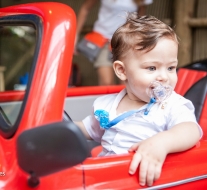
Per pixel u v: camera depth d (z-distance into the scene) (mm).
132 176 902
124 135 1128
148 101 1130
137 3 2611
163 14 3838
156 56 1059
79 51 2607
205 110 1619
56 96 857
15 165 854
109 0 2547
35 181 803
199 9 3641
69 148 728
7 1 4816
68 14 938
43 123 837
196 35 3674
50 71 870
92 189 854
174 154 975
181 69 1891
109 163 885
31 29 1103
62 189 834
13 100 1344
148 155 912
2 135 959
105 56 2623
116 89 1959
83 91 1878
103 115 1176
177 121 1050
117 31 1154
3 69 3820
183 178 967
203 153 1019
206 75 1706
